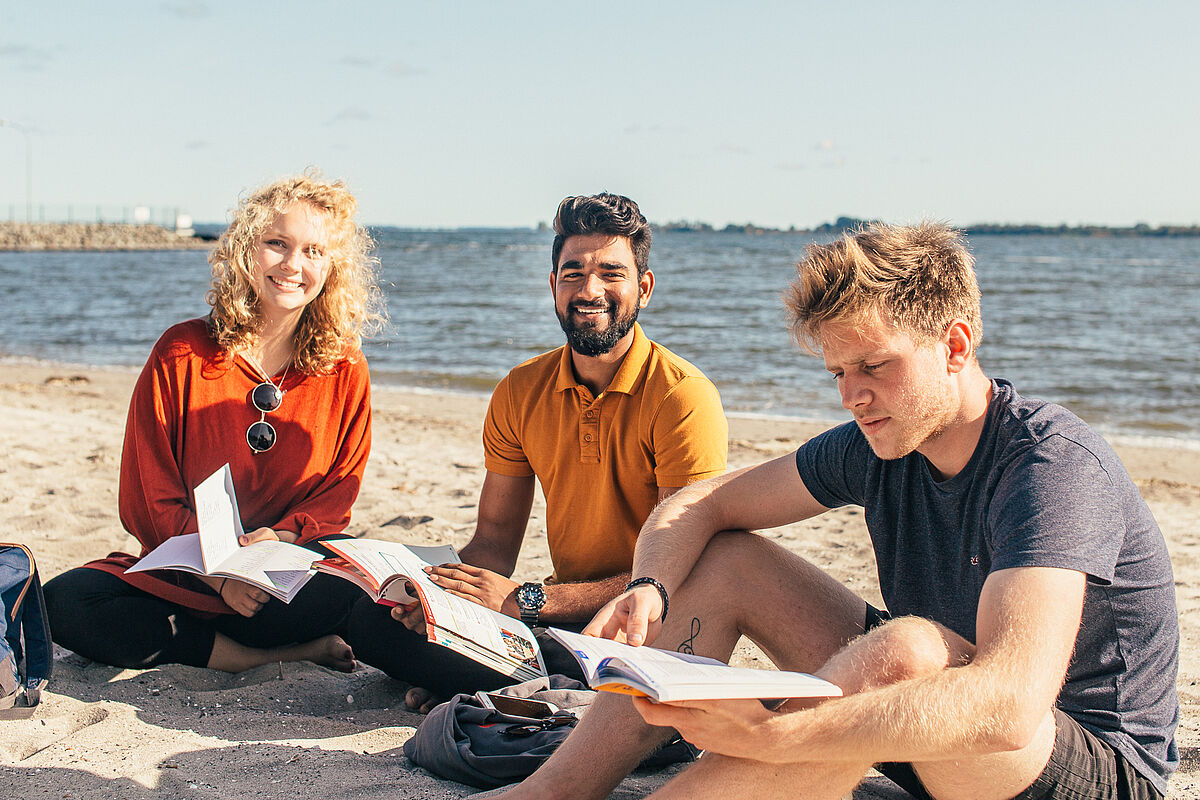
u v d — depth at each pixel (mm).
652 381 2898
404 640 2855
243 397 3213
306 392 3293
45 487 5348
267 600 2924
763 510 2295
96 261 54750
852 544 4789
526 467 3203
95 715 2656
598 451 2951
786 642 2250
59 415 8438
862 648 1747
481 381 12680
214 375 3184
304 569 2727
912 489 2072
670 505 2299
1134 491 1840
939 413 1854
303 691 2992
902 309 1774
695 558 2227
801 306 1863
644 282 2957
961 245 1854
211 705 2811
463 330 19344
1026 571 1666
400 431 8406
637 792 2279
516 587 2836
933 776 1811
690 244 122312
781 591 2232
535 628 3002
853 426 2238
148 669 3041
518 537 3293
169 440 3152
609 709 2035
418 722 2785
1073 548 1681
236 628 3137
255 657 3162
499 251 88875
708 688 1575
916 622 1763
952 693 1573
